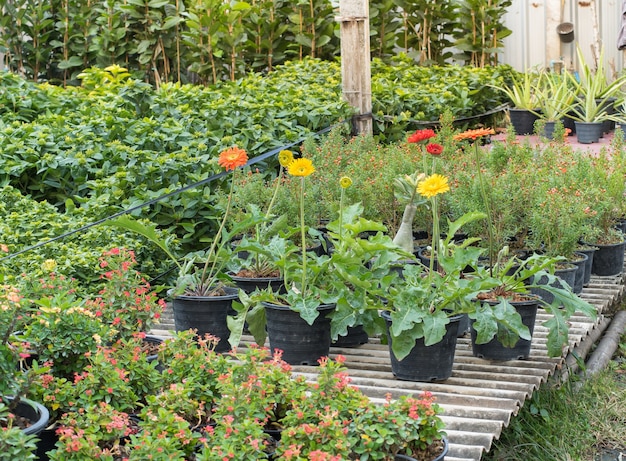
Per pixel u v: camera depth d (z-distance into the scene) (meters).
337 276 4.38
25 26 12.13
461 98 9.88
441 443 2.97
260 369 3.15
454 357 4.37
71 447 2.67
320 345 4.32
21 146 6.14
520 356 4.39
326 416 2.78
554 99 10.42
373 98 9.20
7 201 5.68
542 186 5.56
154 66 11.93
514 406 3.77
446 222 5.89
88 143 6.30
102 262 3.90
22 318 3.22
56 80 12.12
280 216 5.24
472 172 6.06
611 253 5.96
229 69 11.99
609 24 12.38
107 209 5.64
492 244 4.91
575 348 5.15
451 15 12.67
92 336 3.37
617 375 5.13
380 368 4.31
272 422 3.11
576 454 4.10
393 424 2.85
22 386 2.99
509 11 12.81
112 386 3.13
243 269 5.03
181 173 6.16
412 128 9.51
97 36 12.31
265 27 12.16
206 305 4.50
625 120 10.42
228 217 5.88
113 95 7.54
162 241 4.78
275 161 7.25
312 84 9.48
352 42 8.27
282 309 4.26
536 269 4.25
